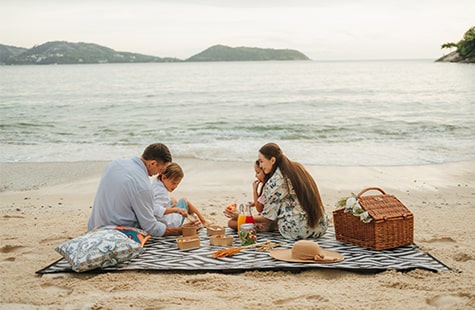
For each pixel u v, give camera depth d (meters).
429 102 27.81
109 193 5.46
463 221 6.77
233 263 4.72
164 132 17.58
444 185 9.51
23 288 4.18
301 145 14.48
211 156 12.73
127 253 4.73
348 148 13.83
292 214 5.64
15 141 15.95
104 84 54.97
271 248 5.25
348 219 5.44
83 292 4.06
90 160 12.57
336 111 23.98
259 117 21.89
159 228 5.63
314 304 3.70
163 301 3.79
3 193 9.31
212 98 33.06
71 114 24.23
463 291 3.92
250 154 12.96
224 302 3.76
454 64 133.88
